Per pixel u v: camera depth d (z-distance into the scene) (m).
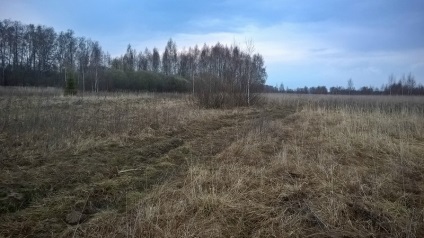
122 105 16.45
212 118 12.55
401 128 9.60
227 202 4.18
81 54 49.53
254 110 16.84
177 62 56.28
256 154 6.58
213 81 17.83
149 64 57.88
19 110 11.19
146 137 8.37
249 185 4.84
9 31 48.75
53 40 52.12
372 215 3.98
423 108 17.56
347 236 3.58
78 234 3.51
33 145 6.77
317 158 6.33
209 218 3.85
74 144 7.09
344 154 6.79
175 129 9.58
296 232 3.64
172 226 3.63
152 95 28.33
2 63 46.53
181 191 4.49
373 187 4.80
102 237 3.45
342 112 12.63
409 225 3.74
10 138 7.04
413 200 4.50
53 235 3.50
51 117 8.93
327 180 5.11
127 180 5.12
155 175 5.43
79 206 4.19
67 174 5.27
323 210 4.06
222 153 6.67
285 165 5.71
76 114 11.05
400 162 6.20
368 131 9.02
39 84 42.34
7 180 4.85
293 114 14.78
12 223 3.69
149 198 4.33
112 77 37.56
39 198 4.37
